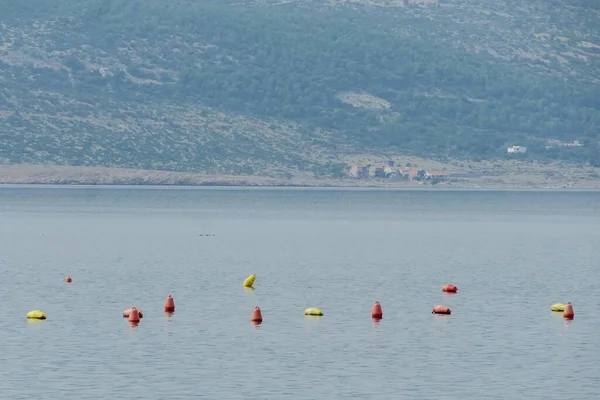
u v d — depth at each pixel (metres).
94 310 155.88
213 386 108.88
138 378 111.81
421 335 136.12
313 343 130.12
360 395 105.81
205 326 141.88
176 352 124.31
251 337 133.88
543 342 132.00
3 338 132.12
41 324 142.75
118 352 124.06
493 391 107.56
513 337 135.25
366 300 169.25
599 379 112.50
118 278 198.50
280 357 121.88
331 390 107.56
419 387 108.94
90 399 103.81
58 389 107.31
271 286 187.50
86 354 123.00
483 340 133.00
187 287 184.75
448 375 113.88
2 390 106.94
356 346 128.50
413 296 175.00
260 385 109.38
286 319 148.38
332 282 194.75
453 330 140.00
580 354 124.56
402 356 123.00
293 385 109.38
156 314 152.25
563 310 158.00
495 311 158.00
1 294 173.25
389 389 108.06
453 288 181.25
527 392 107.31
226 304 163.12
